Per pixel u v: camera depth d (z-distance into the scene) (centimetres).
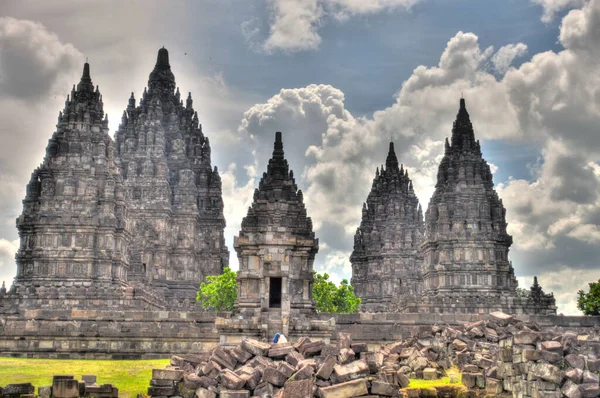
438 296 11938
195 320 7338
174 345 6881
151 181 14138
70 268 10956
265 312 7069
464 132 13188
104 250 11119
